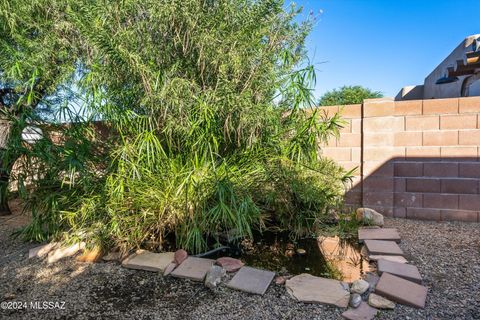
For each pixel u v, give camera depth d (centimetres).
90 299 210
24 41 371
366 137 418
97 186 312
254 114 299
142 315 190
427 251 284
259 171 317
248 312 190
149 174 292
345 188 404
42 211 325
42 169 316
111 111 314
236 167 312
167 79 294
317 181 360
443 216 391
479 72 546
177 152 330
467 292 207
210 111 296
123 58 289
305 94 325
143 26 314
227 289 219
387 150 410
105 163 329
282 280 229
